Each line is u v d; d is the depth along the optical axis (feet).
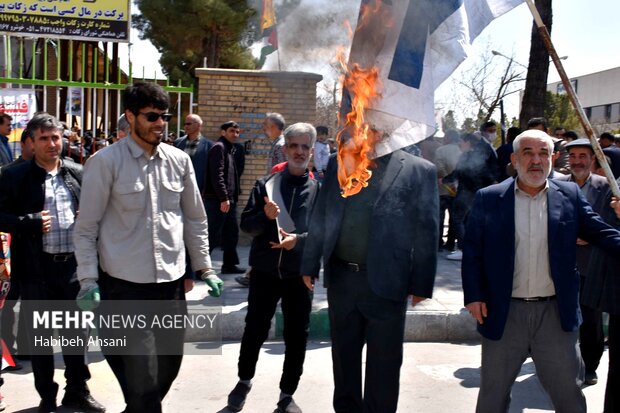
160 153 11.42
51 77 45.55
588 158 15.37
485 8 11.27
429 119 10.96
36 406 14.35
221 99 29.68
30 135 13.78
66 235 13.85
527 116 37.29
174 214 11.50
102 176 10.96
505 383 11.21
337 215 11.56
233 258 25.38
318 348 18.57
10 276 13.78
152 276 11.10
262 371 16.61
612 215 13.99
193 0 35.45
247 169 30.07
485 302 11.12
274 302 14.01
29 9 33.71
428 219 11.35
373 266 11.25
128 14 34.68
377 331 11.48
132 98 10.97
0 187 13.58
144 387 11.19
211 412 14.11
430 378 16.38
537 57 36.60
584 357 15.80
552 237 10.89
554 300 10.98
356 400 11.92
